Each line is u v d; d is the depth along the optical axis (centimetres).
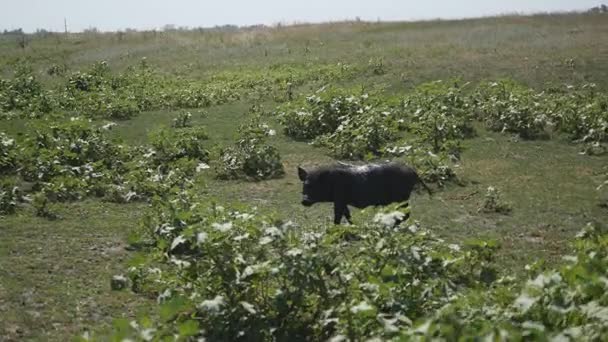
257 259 801
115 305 904
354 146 1900
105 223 1295
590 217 1323
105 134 2202
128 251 1136
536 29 4084
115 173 1638
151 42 4809
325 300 781
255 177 1688
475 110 2289
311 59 3669
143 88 3038
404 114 2186
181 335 663
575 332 584
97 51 4444
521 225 1277
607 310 602
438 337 592
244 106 2686
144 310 884
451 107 2214
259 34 5041
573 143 1997
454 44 3638
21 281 980
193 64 3778
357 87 2442
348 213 1169
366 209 945
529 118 2106
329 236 831
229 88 3030
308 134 2155
